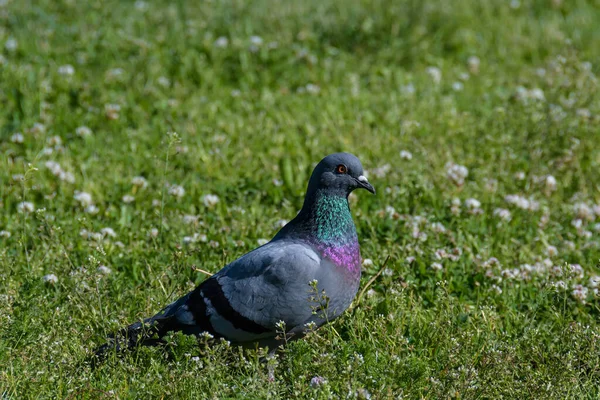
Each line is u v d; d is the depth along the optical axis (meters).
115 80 16.30
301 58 17.67
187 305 8.44
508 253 11.02
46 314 8.83
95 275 8.94
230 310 8.26
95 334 8.69
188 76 17.02
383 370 7.89
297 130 14.95
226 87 16.84
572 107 14.76
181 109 15.53
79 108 15.40
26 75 16.00
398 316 9.20
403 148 14.06
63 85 15.87
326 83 17.17
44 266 10.43
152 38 18.17
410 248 10.79
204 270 10.29
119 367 8.04
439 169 13.15
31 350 8.22
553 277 10.30
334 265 8.50
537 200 12.77
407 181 12.57
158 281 9.82
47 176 12.91
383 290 10.11
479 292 10.07
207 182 12.92
